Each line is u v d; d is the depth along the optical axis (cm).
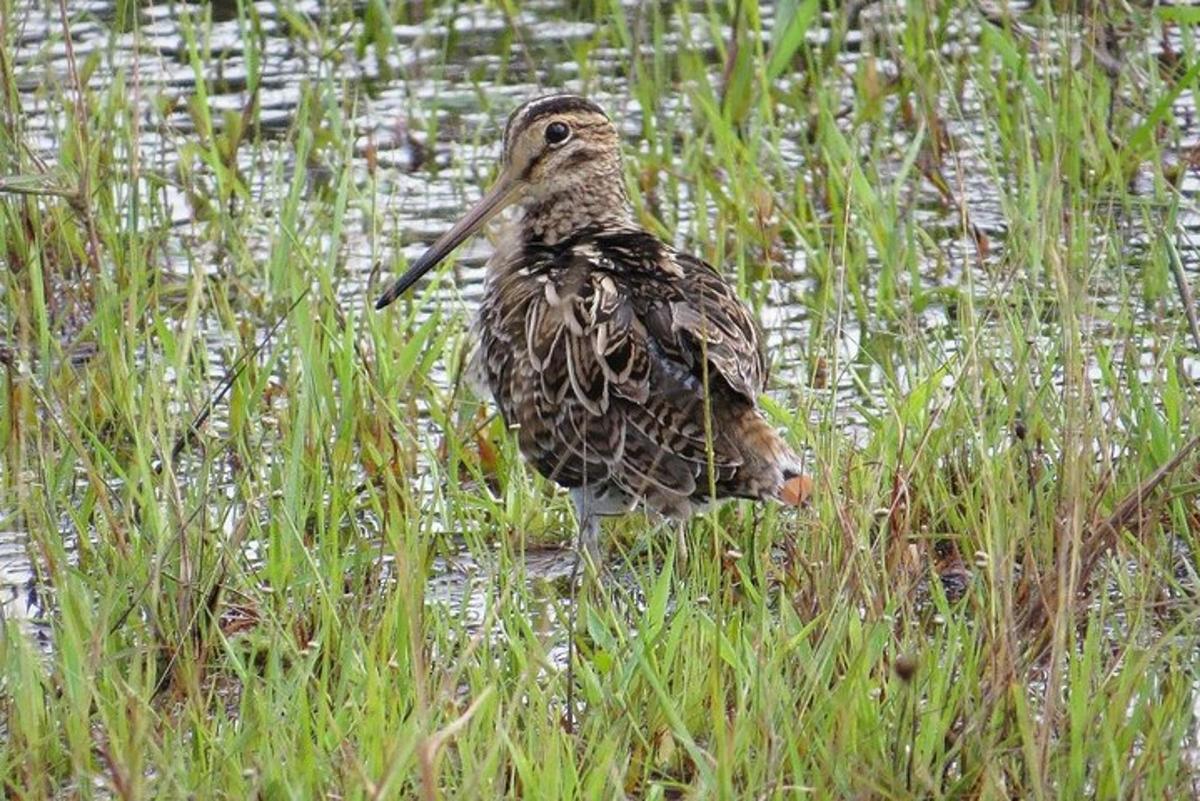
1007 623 823
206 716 855
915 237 1378
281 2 1719
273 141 1588
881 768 792
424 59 1739
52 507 1024
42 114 1584
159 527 983
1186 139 1532
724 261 1402
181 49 1738
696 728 855
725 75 1562
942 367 1102
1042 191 1366
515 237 1182
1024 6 1719
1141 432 1049
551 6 1839
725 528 1058
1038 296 1215
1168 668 873
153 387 1038
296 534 955
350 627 894
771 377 1201
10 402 1135
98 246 1260
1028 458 996
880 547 944
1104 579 920
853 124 1526
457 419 1204
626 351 998
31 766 809
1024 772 803
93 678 842
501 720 801
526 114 1153
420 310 1316
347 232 1452
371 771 784
